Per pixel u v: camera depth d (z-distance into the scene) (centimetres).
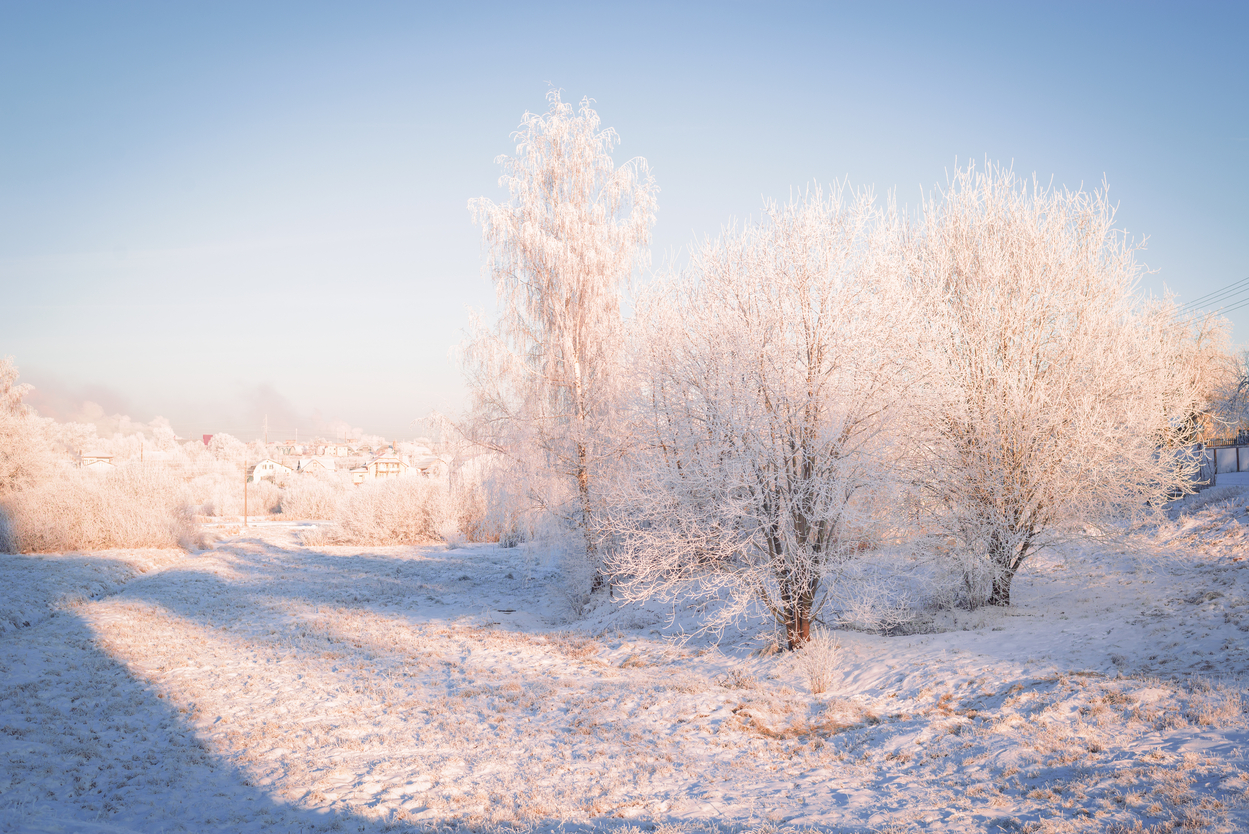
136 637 1655
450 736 962
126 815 708
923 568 1423
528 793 754
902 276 1392
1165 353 1388
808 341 1171
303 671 1356
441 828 662
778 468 1166
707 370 1217
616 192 2042
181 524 3678
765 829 614
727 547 1201
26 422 4112
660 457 1326
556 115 2045
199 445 13338
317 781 806
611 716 1030
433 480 4334
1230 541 1549
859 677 1082
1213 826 505
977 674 975
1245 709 702
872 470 1152
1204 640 929
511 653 1512
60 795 759
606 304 2006
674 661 1334
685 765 828
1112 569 1573
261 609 2106
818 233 1177
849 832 598
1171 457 1320
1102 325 1311
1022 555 1381
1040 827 555
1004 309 1361
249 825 684
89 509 3294
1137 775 620
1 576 2302
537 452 1909
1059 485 1281
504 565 3112
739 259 1256
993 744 757
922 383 1270
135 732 991
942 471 1344
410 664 1422
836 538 1210
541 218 1995
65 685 1232
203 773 836
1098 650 983
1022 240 1375
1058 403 1301
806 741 887
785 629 1256
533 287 2016
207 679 1289
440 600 2309
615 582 1814
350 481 8725
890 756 799
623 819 670
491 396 1997
